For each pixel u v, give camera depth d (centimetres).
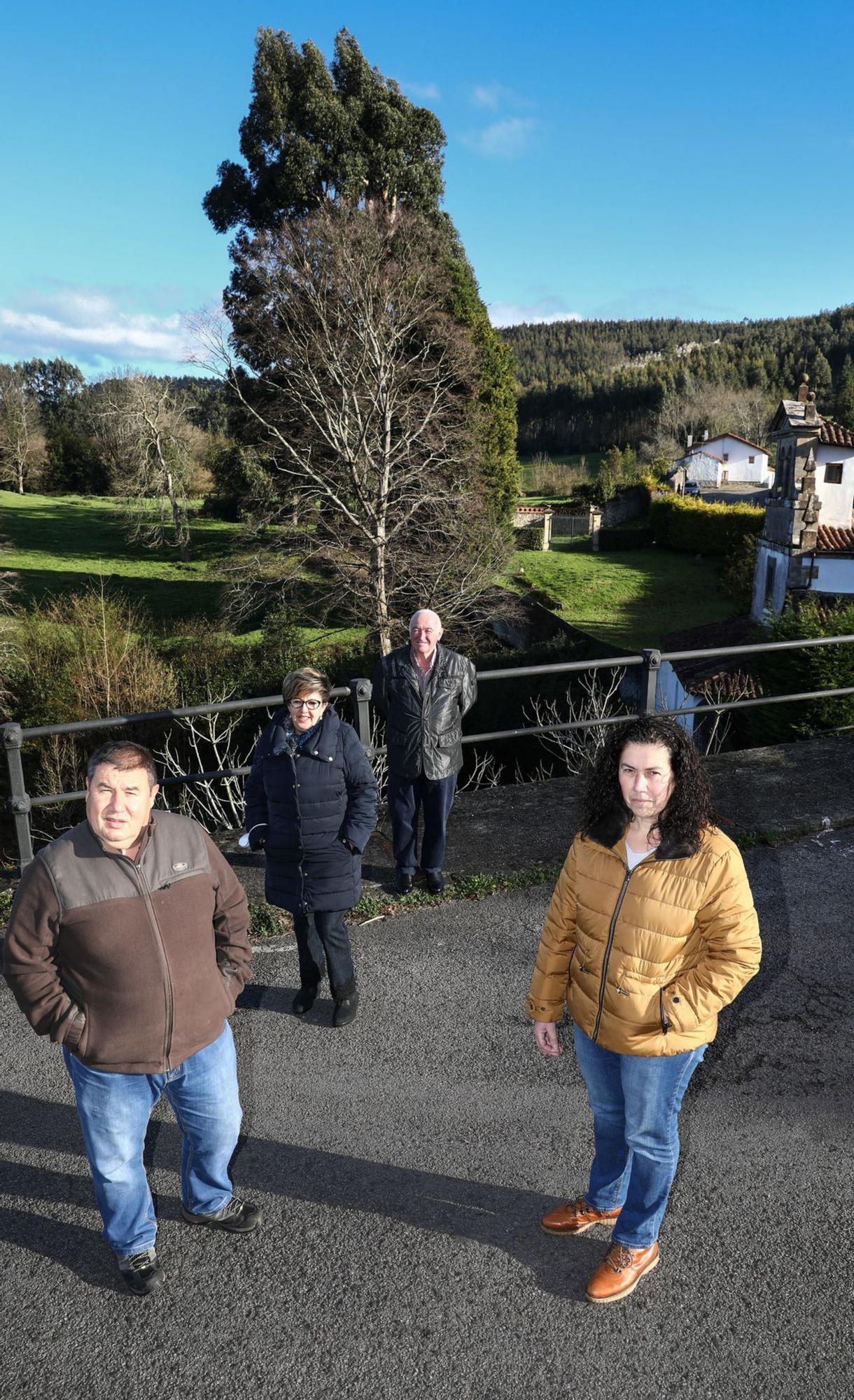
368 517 2359
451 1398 228
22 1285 262
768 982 411
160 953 234
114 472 5566
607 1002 231
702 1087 344
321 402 2348
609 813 231
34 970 228
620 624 3002
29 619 2130
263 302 2570
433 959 434
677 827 221
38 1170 308
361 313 2414
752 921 223
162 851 237
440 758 464
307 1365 238
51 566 4259
